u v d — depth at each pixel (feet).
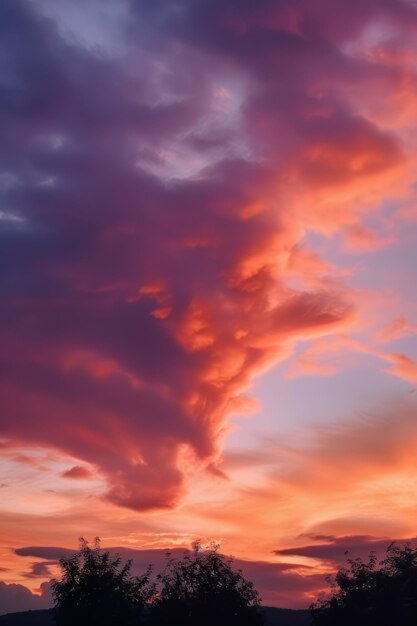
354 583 187.01
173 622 181.57
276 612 272.51
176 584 190.80
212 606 184.14
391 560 187.62
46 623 259.60
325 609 189.57
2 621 267.59
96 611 177.37
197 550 196.75
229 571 193.26
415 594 177.78
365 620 178.81
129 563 189.47
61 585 181.78
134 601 183.62
